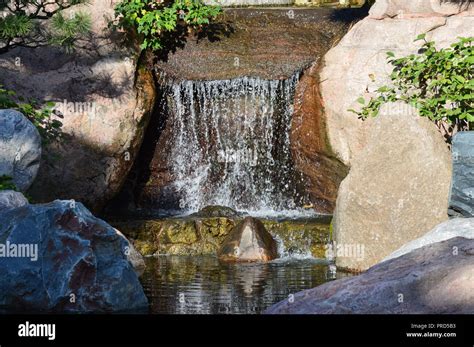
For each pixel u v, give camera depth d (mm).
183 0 15359
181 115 15289
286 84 15109
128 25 14812
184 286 10750
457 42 13773
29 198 11500
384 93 14125
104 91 14336
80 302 9344
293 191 15117
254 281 11055
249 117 15211
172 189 15305
